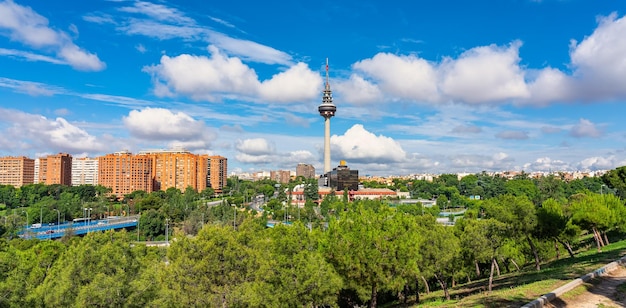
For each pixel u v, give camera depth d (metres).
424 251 44.50
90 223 184.25
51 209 195.50
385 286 38.47
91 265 29.89
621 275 32.94
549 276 38.59
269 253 36.19
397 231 37.97
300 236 38.84
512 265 75.38
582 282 29.75
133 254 32.50
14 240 109.00
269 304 33.22
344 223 40.25
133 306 28.75
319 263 35.81
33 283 32.69
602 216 60.53
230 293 30.69
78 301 27.42
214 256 31.59
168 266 32.81
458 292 53.78
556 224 54.84
